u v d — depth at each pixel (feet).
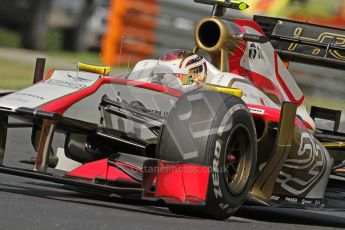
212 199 56.70
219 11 73.77
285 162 66.64
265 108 65.26
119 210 56.70
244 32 71.10
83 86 62.75
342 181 83.76
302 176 69.05
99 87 63.16
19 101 58.44
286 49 89.81
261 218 70.38
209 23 68.85
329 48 88.28
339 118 91.97
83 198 62.64
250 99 67.92
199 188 56.29
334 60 87.51
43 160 57.77
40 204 54.19
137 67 68.39
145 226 49.96
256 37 68.59
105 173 59.52
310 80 168.04
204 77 67.77
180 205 57.26
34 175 56.18
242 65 71.15
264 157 65.72
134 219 52.54
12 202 53.42
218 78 67.15
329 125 92.32
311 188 71.05
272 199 67.67
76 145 64.85
